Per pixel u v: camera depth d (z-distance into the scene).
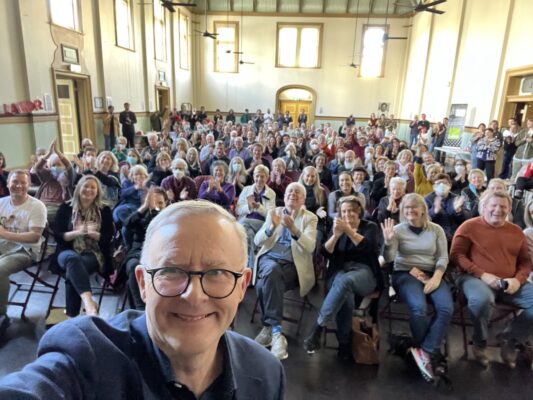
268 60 14.11
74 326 0.57
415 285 2.02
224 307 0.58
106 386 0.54
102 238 2.27
